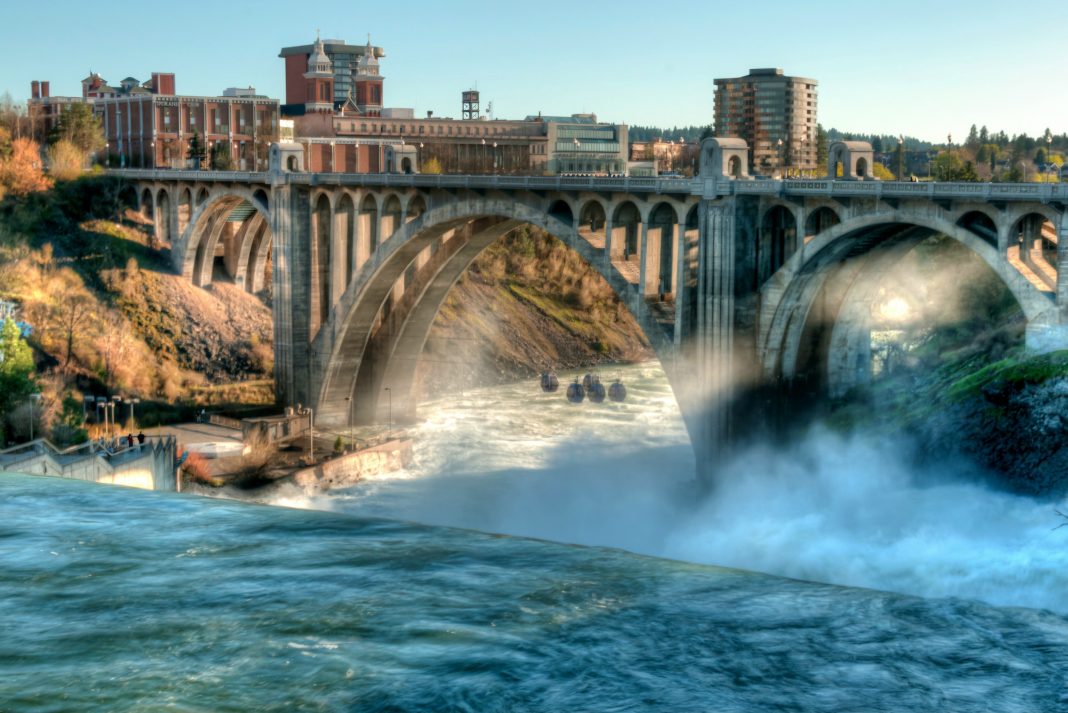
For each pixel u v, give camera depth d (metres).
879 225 59.78
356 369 98.38
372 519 6.52
